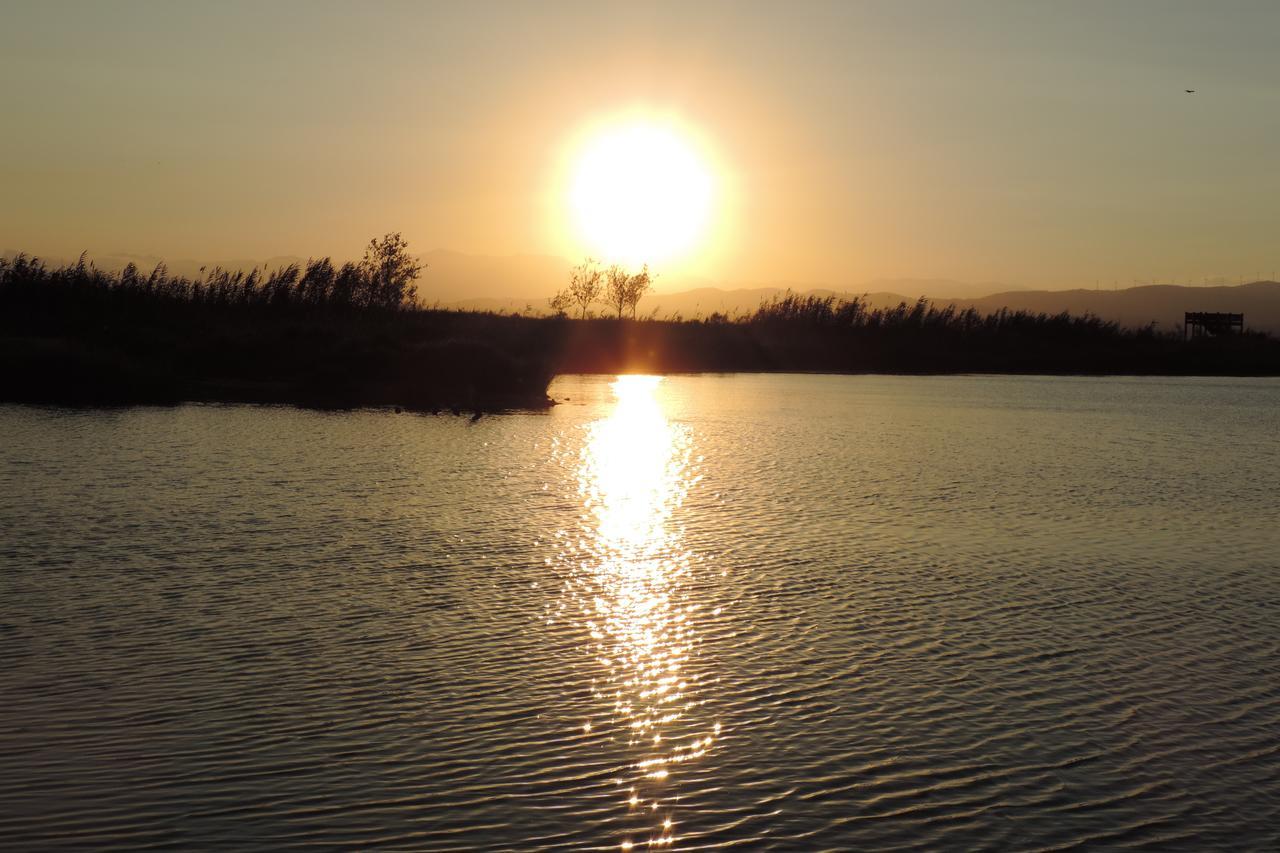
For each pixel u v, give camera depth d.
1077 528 22.50
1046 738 11.12
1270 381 92.19
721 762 10.40
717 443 36.59
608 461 31.05
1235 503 26.11
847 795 9.80
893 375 91.75
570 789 9.77
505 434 37.44
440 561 17.92
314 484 25.27
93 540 18.72
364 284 82.44
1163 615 15.73
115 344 54.72
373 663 12.83
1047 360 105.69
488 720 11.25
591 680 12.50
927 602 16.23
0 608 14.56
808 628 14.73
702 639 14.14
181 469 26.81
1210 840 9.14
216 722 10.96
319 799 9.43
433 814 9.23
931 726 11.38
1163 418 51.69
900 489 27.22
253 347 54.41
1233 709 11.99
